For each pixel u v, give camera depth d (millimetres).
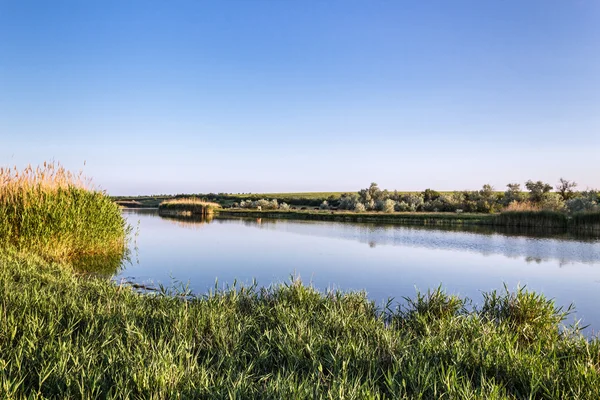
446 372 4977
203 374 4488
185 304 7402
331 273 14227
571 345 6105
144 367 4465
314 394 4270
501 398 4270
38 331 5609
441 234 29609
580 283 13109
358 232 30797
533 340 7020
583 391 4465
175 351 5168
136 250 19297
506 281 13320
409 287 12086
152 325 6496
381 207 64062
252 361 5281
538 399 4598
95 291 8836
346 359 5328
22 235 13938
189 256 17641
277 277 13320
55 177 16062
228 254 18438
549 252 20438
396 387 4594
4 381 4027
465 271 15023
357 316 7641
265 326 6945
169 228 32938
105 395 4074
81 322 6453
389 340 5934
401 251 20219
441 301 8531
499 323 7523
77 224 15586
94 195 17641
